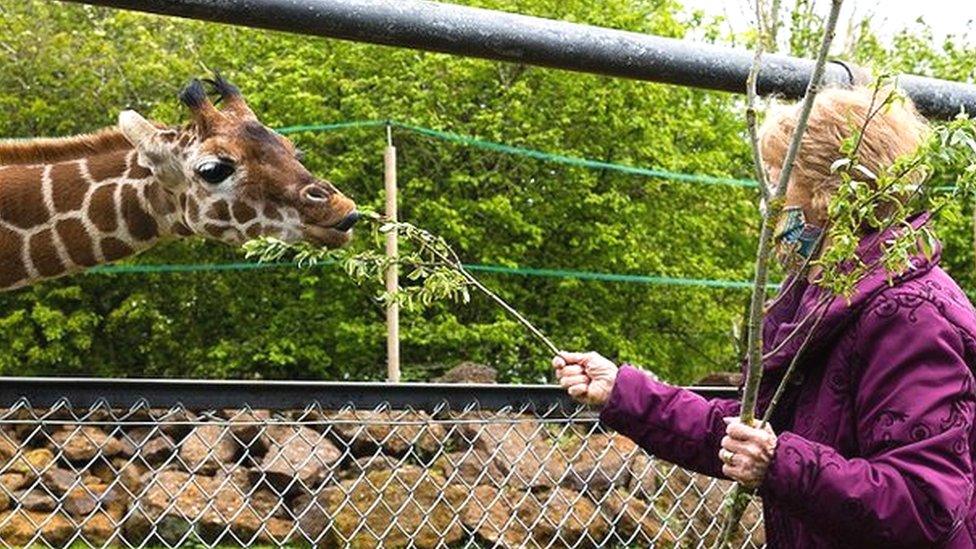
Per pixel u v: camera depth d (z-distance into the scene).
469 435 4.90
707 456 1.92
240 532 4.99
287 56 15.41
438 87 15.10
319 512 4.95
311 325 14.47
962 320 1.75
